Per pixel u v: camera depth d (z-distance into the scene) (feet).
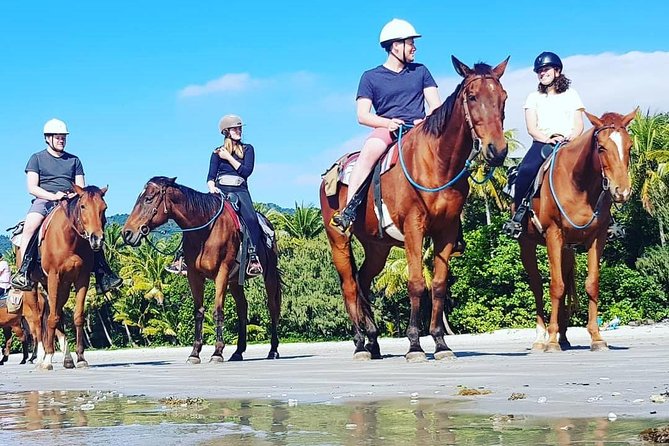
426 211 28.81
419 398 17.02
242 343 45.11
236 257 42.06
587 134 30.14
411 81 31.40
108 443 12.23
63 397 21.71
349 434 12.26
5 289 64.18
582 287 107.65
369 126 30.73
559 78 33.22
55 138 41.39
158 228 42.24
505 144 26.37
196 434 12.92
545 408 14.37
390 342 82.69
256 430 13.14
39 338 47.34
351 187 30.91
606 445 10.29
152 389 22.98
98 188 38.68
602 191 30.30
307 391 19.90
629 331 74.18
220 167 43.78
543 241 34.35
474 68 27.30
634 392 16.19
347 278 34.99
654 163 132.46
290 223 185.68
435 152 28.32
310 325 170.81
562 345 35.83
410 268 29.25
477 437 11.43
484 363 26.53
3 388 26.27
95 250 37.78
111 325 216.95
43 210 40.81
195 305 42.57
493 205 154.51
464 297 144.25
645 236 138.10
